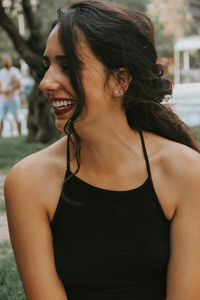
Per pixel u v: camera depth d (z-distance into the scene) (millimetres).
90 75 1576
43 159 1753
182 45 15359
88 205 1663
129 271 1654
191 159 1679
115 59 1595
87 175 1692
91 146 1676
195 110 12680
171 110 1882
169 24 27453
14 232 1728
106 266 1646
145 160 1698
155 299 1677
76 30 1567
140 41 1642
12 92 13094
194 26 30938
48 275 1672
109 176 1682
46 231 1699
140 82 1674
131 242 1642
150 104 1762
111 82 1614
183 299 1619
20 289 2898
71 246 1663
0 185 5949
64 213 1679
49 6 9977
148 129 1809
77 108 1578
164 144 1733
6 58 12961
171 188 1662
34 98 10867
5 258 3406
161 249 1643
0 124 13250
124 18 1609
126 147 1697
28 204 1703
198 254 1642
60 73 1601
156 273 1677
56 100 1617
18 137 12727
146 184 1658
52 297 1657
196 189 1648
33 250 1688
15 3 9922
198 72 14945
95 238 1650
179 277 1629
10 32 9883
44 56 1638
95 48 1568
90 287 1670
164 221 1665
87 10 1597
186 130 1888
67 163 1710
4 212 4707
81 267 1650
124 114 1703
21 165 1744
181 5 28438
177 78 14656
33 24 10008
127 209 1646
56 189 1706
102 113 1638
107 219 1652
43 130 10836
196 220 1646
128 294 1659
